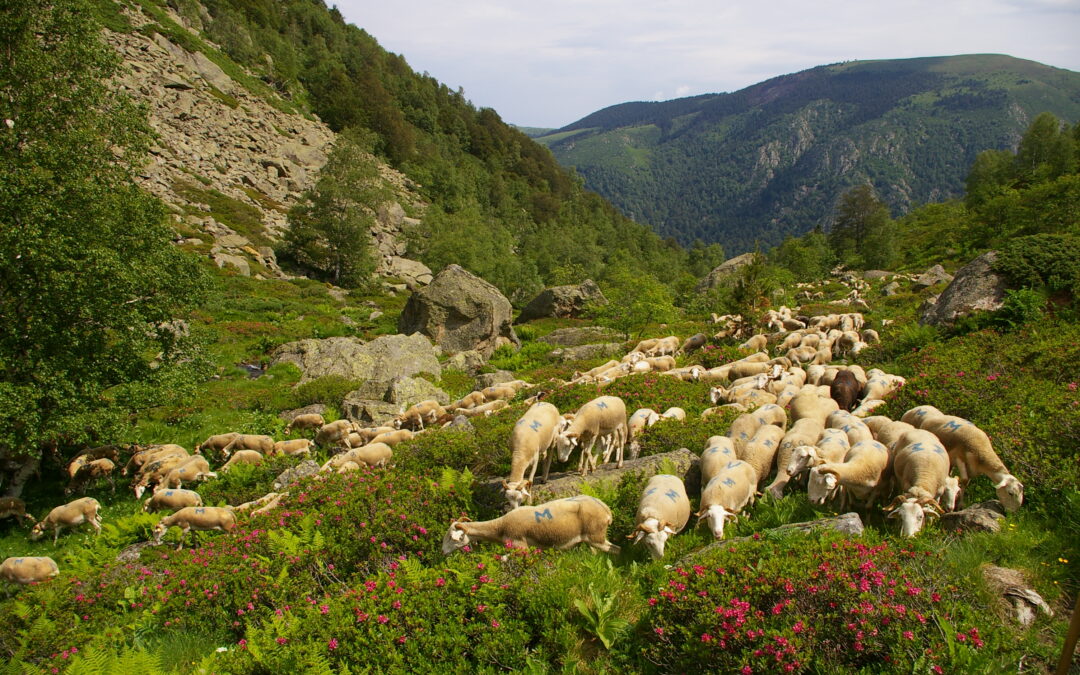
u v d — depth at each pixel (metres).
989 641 5.37
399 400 22.62
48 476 17.86
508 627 6.76
